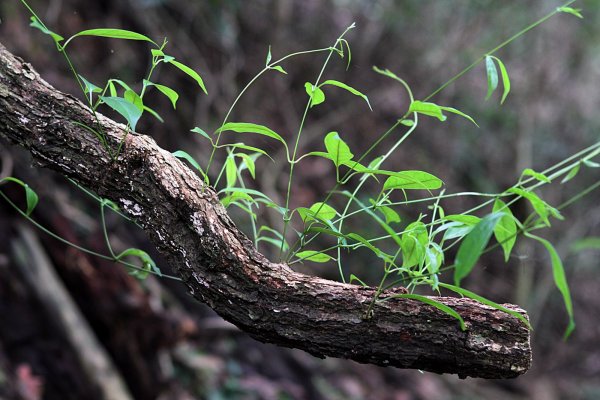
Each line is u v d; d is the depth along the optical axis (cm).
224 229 91
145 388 310
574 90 721
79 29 402
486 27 650
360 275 511
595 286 743
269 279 90
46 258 300
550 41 663
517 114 682
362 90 622
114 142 93
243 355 407
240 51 518
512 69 674
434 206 102
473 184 671
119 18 424
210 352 382
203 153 436
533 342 677
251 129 94
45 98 95
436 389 523
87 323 303
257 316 90
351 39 621
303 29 596
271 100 544
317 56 599
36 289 293
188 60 451
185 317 340
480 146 682
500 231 98
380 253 92
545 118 720
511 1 634
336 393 438
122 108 88
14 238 294
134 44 426
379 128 633
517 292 633
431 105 92
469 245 72
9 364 276
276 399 386
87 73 391
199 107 451
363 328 88
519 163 671
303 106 581
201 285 90
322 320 89
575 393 649
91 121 94
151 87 418
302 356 444
